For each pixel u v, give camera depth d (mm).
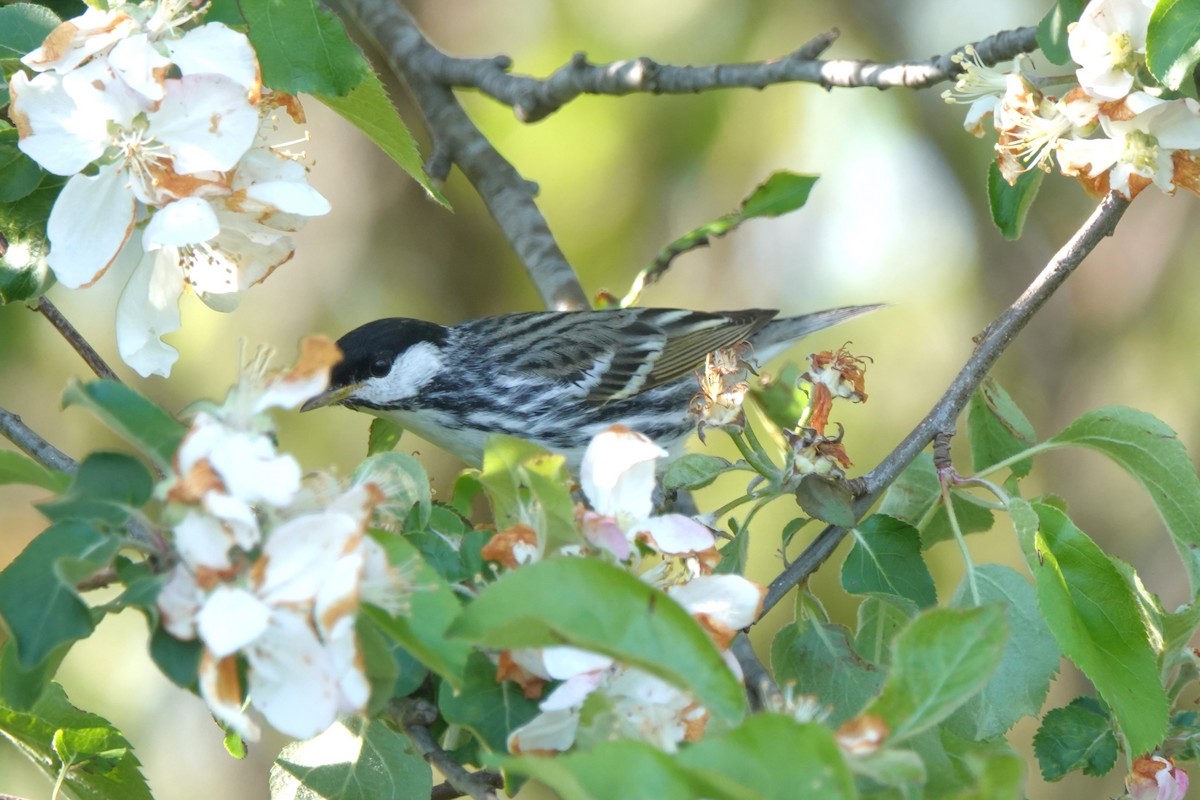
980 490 7805
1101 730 6855
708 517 6691
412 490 5500
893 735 4059
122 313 6172
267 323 15695
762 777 3500
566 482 4797
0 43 6023
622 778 3471
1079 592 6062
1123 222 16906
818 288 16703
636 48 15008
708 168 15734
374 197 15977
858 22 16344
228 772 14078
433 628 4152
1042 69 12336
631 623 3898
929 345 16297
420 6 16000
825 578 14625
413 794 5742
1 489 13266
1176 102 6809
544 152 15141
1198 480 6609
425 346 11273
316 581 3926
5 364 13750
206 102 5469
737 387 6652
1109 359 16609
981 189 16656
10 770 11703
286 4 6156
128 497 4207
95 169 5758
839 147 16625
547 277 11602
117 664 13461
